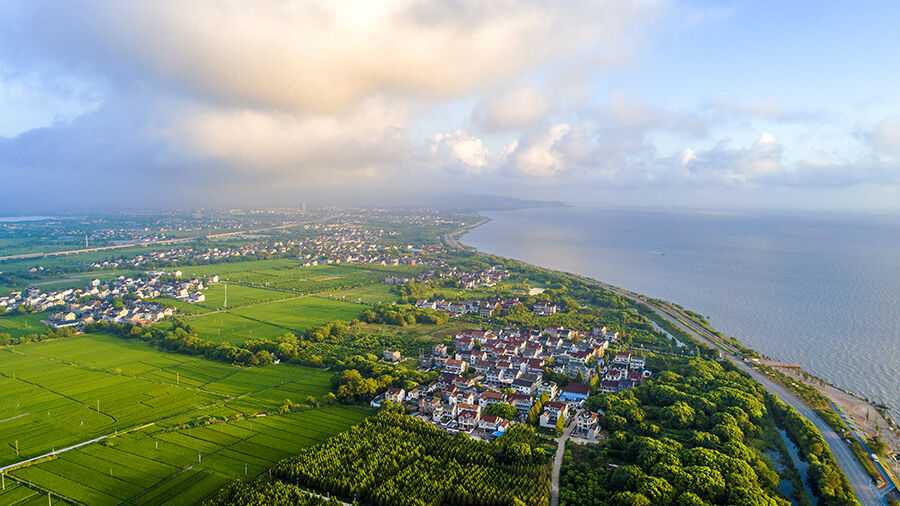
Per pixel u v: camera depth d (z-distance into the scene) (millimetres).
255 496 197250
